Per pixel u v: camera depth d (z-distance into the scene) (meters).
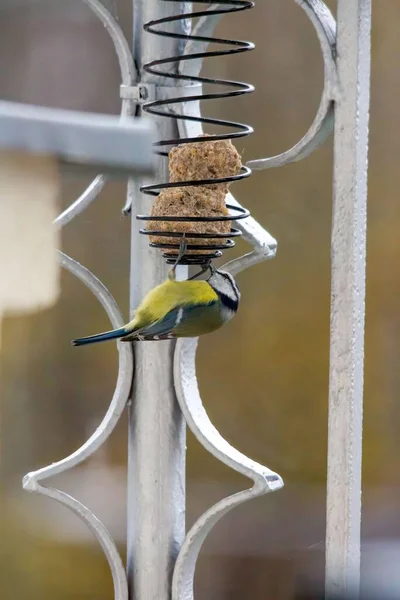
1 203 2.41
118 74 11.05
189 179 4.10
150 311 4.10
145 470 4.35
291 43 11.74
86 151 2.23
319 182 12.02
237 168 4.16
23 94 10.99
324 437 12.25
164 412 4.33
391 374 12.30
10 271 2.49
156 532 4.35
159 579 4.34
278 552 11.61
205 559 11.52
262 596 11.31
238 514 11.84
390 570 3.40
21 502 11.56
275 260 12.24
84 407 12.00
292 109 11.77
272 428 12.34
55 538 11.47
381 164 12.30
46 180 2.37
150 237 4.22
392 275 12.31
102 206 11.95
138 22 4.39
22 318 11.82
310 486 12.18
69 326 11.97
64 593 11.32
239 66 11.80
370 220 12.38
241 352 12.39
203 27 4.22
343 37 3.91
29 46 10.97
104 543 4.29
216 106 11.80
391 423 12.32
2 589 11.34
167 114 4.14
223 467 12.05
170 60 4.12
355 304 3.97
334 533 4.01
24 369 11.85
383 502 12.01
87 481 11.70
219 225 4.12
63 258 4.30
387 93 12.22
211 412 12.39
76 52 11.02
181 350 4.26
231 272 4.31
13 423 11.76
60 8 10.98
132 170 2.30
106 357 12.05
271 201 12.11
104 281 11.98
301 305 12.23
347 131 3.92
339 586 3.93
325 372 12.27
